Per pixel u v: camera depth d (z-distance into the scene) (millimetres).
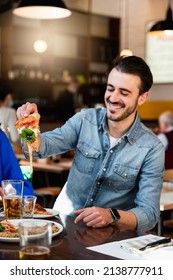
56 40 7934
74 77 8234
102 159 2195
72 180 2260
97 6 8359
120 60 2051
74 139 2289
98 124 2232
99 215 1802
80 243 1598
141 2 8453
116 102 2029
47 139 2186
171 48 8062
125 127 2141
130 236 1699
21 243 1416
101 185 2182
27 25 7496
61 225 1746
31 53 7531
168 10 5332
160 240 1613
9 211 1839
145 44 8383
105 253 1500
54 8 4152
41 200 4938
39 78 7562
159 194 2115
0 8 6965
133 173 2143
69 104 8047
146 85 2059
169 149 5094
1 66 7211
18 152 5695
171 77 8117
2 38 7172
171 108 8203
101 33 8578
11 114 5023
